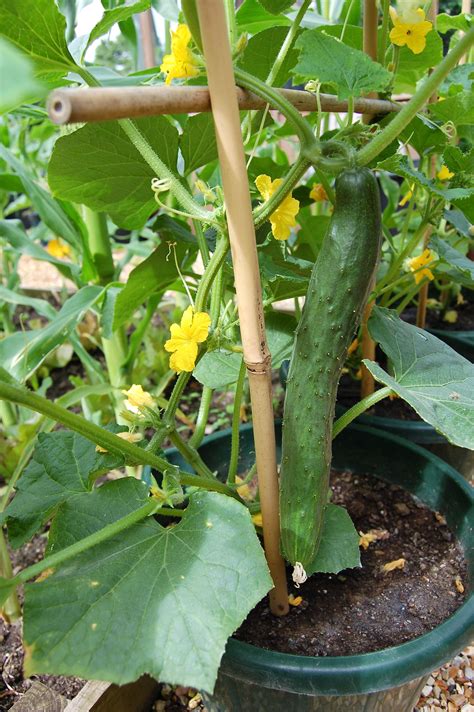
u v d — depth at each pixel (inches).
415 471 23.4
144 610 13.0
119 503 15.6
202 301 15.4
